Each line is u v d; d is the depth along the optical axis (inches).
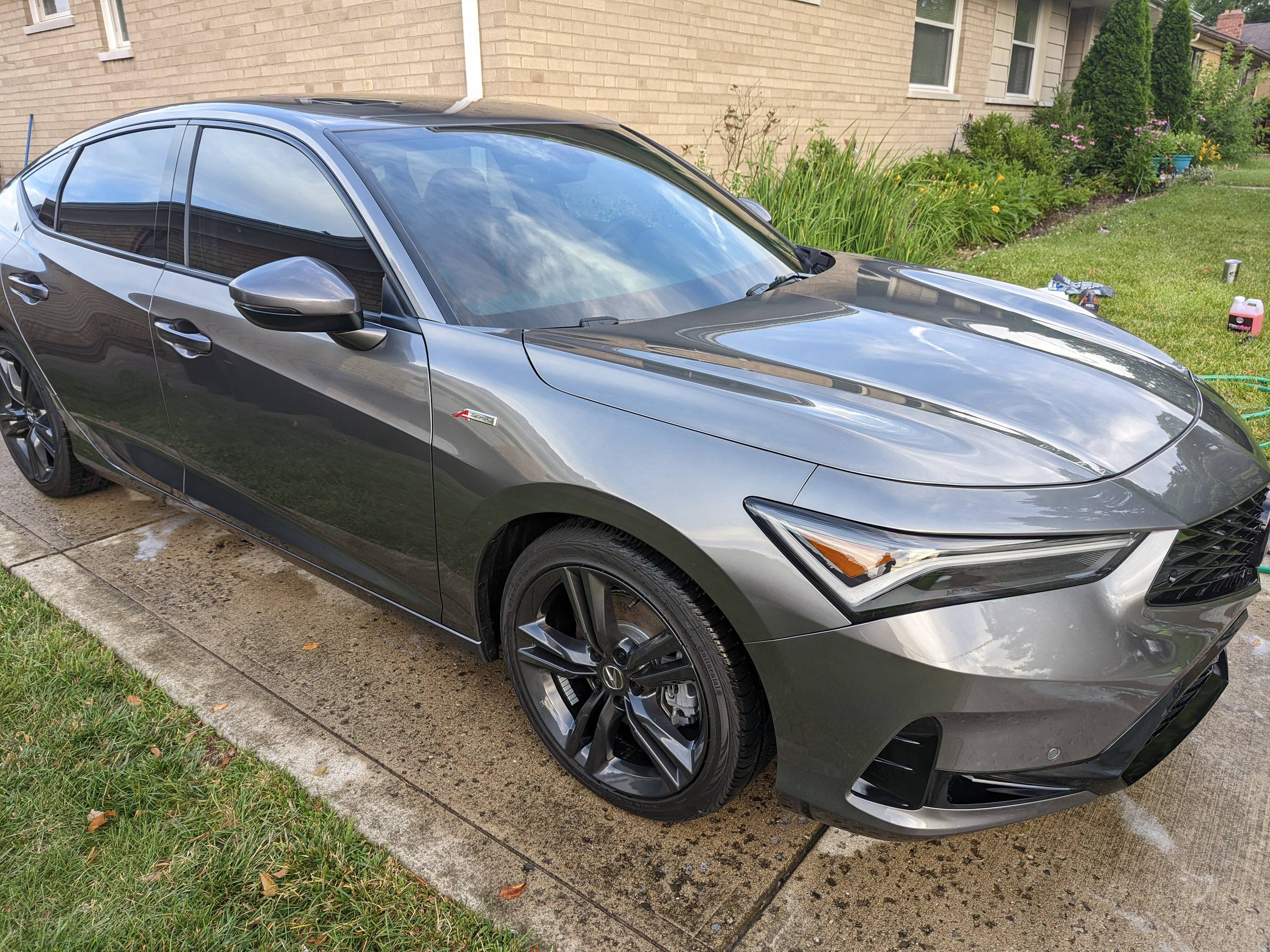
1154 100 653.3
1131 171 544.4
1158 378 89.3
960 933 73.8
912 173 393.4
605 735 84.3
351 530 97.7
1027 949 72.2
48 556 136.3
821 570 64.4
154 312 110.8
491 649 93.1
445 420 83.4
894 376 79.7
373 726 98.9
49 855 80.7
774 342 86.9
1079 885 78.4
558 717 88.9
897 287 111.6
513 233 97.9
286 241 99.3
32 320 132.2
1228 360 206.4
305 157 99.3
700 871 79.9
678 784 79.1
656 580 73.0
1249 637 115.2
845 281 113.2
